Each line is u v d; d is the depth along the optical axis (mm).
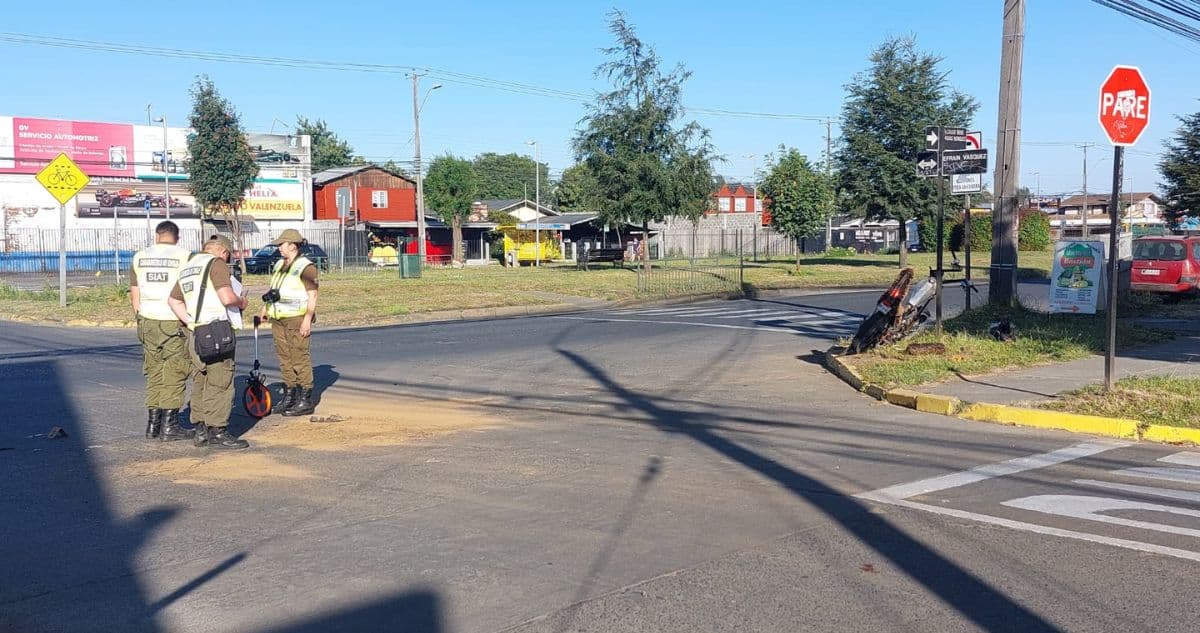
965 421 10078
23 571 5613
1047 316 17312
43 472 7973
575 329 20344
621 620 4820
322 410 10914
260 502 7043
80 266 51812
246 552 5918
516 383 13000
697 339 18141
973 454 8523
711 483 7508
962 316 17406
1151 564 5586
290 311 10344
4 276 45250
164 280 9086
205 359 8602
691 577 5414
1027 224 63094
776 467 8047
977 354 13359
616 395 11984
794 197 44438
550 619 4844
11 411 10781
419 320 23844
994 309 17734
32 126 55062
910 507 6793
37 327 21875
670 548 5918
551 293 30484
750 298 31859
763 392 12062
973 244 60750
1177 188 39188
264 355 15906
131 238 55156
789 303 28438
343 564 5684
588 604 5035
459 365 14789
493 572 5523
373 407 11141
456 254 58469
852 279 38781
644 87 37406
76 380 13141
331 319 22422
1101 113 9820
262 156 60281
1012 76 17453
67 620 4902
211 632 4734
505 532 6273
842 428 9742
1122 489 7281
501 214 65375
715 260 51750
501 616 4895
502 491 7305
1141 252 23828
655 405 11242
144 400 11516
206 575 5520
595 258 46719
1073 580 5336
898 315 14422
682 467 8062
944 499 7012
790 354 15773
